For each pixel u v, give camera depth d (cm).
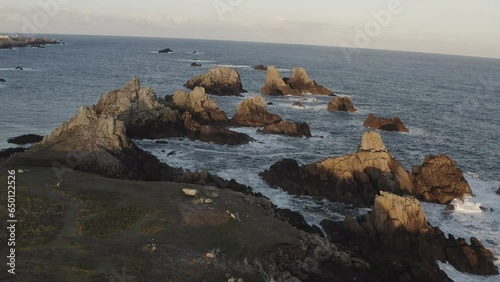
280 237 3709
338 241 4306
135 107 7869
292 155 7238
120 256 3072
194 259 3178
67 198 3997
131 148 5962
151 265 3027
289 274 3294
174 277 2939
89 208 3822
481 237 4662
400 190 5597
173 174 5703
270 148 7575
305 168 5859
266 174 5962
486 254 4222
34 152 5378
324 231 4606
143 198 4159
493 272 4034
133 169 5612
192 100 9156
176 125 7950
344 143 8219
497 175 6888
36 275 2700
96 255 3045
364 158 5734
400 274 3831
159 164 5969
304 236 3822
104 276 2797
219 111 9100
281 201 5331
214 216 3891
